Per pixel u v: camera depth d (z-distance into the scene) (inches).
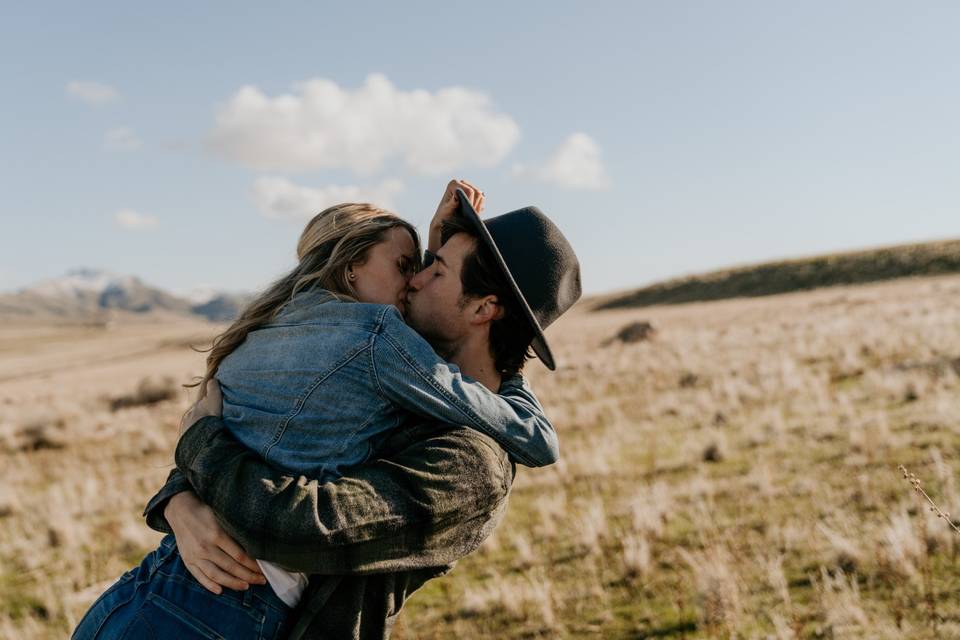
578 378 726.5
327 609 62.6
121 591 69.6
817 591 175.6
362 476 61.0
